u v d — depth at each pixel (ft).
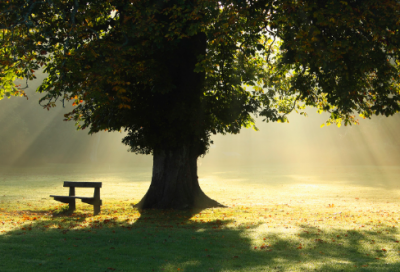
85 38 39.42
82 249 23.77
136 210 45.52
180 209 45.96
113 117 43.65
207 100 47.88
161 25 38.45
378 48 37.58
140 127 45.37
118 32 40.96
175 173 47.60
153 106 44.14
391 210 46.37
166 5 40.29
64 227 32.19
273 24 38.83
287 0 35.99
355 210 46.34
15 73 46.91
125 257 22.21
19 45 38.73
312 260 22.08
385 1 36.01
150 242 26.50
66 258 21.47
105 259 21.59
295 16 35.83
